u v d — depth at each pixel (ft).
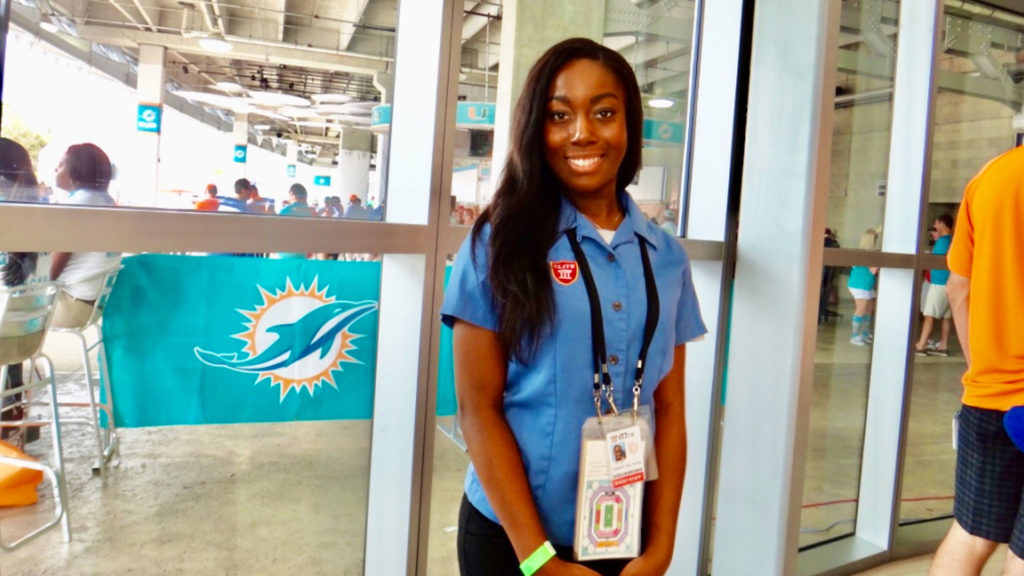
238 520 7.59
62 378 8.73
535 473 3.67
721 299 8.12
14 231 4.29
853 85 9.11
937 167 9.71
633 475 3.63
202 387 5.99
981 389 5.80
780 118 7.14
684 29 8.54
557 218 3.70
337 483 7.42
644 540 3.90
